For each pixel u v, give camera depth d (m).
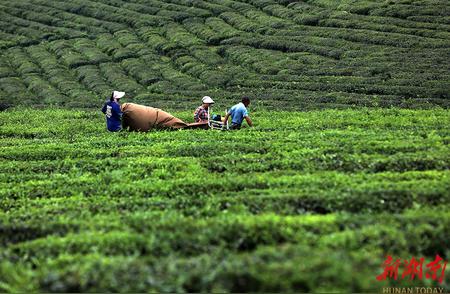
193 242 20.16
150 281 17.44
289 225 20.91
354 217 21.61
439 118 44.31
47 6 107.25
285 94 59.38
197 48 79.44
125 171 32.03
